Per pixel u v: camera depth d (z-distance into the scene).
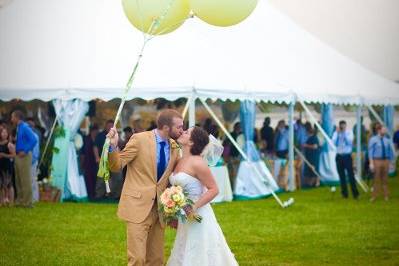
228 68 14.45
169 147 6.07
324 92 15.91
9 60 14.27
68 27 15.30
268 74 15.16
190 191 5.93
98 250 8.79
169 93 13.27
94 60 14.29
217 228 6.03
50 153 14.32
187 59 14.24
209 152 6.06
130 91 13.34
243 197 14.43
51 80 13.85
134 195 5.94
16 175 12.59
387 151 14.13
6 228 10.41
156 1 6.23
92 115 16.39
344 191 14.77
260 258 8.32
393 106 20.08
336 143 14.74
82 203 13.52
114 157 5.76
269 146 16.55
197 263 5.89
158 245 6.16
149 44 14.62
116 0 16.16
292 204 13.63
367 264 7.99
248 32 16.53
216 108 18.56
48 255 8.40
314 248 9.00
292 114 16.06
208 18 6.43
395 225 10.98
